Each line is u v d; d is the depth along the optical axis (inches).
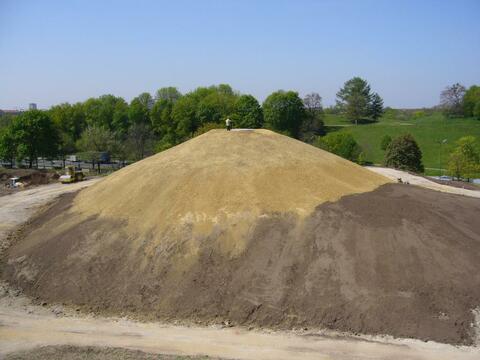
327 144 2886.3
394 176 1846.7
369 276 780.0
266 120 3932.1
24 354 651.5
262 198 979.3
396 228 874.1
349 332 704.4
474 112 4284.0
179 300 792.3
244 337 701.3
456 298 732.7
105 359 631.2
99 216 1045.2
